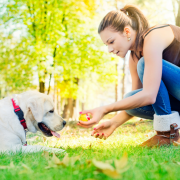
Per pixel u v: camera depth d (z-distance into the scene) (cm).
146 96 231
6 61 1160
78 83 1398
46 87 1506
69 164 152
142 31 259
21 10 1112
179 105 287
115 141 357
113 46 264
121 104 234
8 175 139
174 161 172
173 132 254
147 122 659
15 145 283
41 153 240
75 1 1043
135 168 143
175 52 264
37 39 1062
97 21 1141
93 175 126
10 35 1129
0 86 1388
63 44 1076
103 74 1188
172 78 260
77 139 410
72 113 1505
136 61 309
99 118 229
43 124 332
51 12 1049
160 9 987
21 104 305
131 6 275
